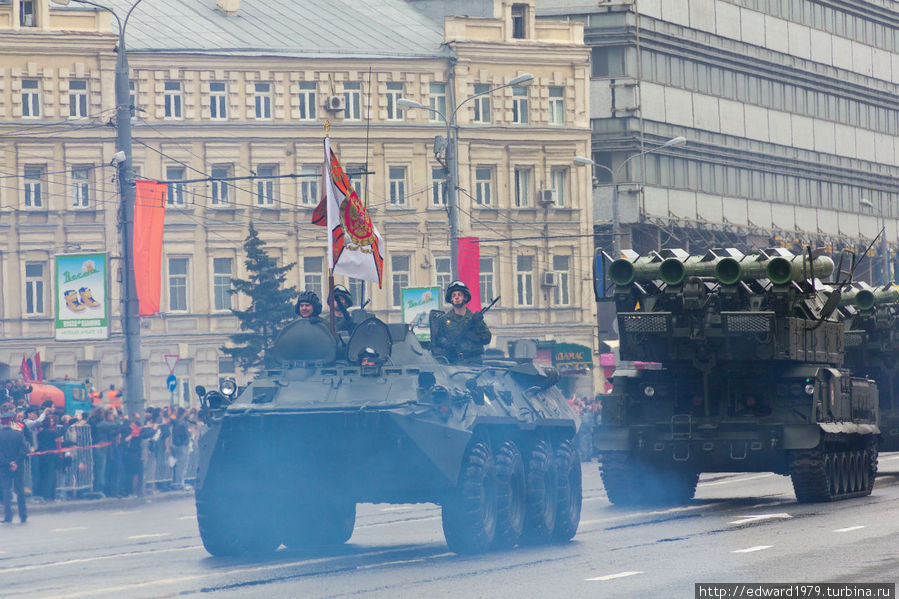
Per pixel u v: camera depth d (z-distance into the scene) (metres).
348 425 60.72
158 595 49.41
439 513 89.81
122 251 129.62
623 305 92.38
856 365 118.69
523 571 55.16
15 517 99.19
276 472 62.31
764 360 91.06
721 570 54.72
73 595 49.97
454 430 60.81
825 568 54.94
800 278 89.88
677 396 93.81
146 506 108.50
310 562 59.78
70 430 116.19
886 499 95.25
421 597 47.97
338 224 75.94
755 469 93.50
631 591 48.88
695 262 90.50
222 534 63.25
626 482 93.69
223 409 63.62
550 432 70.25
